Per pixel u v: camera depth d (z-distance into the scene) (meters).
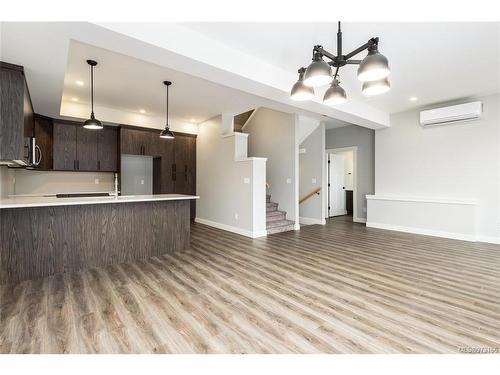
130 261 3.58
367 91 2.11
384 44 2.91
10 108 2.76
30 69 2.87
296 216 5.94
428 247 4.27
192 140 7.03
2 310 2.20
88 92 4.63
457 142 4.94
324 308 2.25
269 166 6.55
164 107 5.55
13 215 2.86
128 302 2.34
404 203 5.61
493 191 4.57
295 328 1.95
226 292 2.56
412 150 5.52
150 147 6.30
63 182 5.63
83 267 3.28
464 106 4.62
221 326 1.97
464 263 3.44
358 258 3.67
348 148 7.24
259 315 2.13
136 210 3.71
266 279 2.90
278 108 5.54
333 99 2.28
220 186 6.06
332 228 6.03
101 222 3.42
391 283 2.78
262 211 5.23
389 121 5.82
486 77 3.85
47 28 2.13
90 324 1.99
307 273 3.08
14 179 4.99
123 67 3.61
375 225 6.10
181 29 2.60
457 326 1.97
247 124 7.22
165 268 3.28
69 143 5.45
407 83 4.07
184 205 4.20
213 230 5.76
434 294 2.52
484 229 4.66
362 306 2.29
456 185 4.96
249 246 4.36
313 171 6.82
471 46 2.95
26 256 2.92
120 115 5.84
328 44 2.93
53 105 4.25
